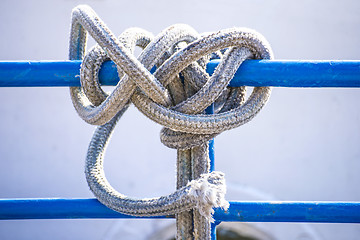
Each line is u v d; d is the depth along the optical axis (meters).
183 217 0.98
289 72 0.94
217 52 0.99
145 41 0.99
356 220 0.98
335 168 2.41
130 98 0.95
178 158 0.99
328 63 0.94
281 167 2.40
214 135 0.96
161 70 0.94
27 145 2.43
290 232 2.14
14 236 2.33
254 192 2.35
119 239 2.18
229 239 2.17
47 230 2.32
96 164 1.02
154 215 0.97
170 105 0.95
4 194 2.40
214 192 0.92
